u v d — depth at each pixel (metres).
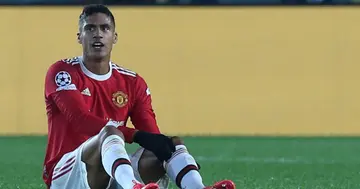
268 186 25.09
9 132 46.53
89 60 16.25
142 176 15.86
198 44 46.69
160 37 46.69
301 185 25.36
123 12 46.69
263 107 46.69
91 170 15.23
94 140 14.91
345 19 46.56
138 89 16.86
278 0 46.81
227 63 46.75
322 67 46.66
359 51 46.50
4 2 46.81
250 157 34.84
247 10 46.62
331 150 38.47
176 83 46.62
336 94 46.59
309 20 46.56
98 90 16.30
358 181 26.53
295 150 38.34
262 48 46.69
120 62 46.53
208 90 46.69
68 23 46.72
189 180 14.97
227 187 14.20
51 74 16.16
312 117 46.72
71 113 15.54
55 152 16.09
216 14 46.69
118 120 16.44
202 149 38.53
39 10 46.62
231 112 46.78
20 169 29.88
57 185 15.90
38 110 46.59
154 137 15.16
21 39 46.59
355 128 46.56
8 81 46.53
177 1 47.25
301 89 46.69
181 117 46.62
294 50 46.69
